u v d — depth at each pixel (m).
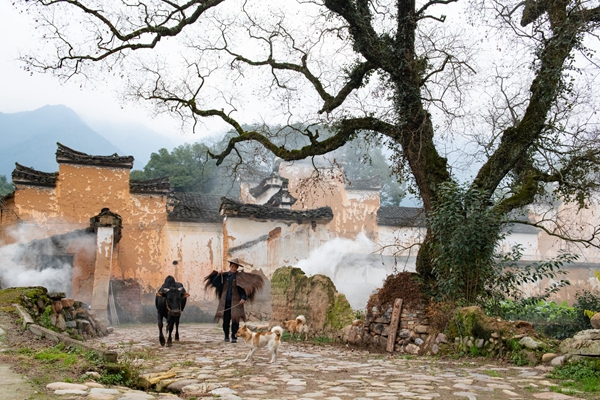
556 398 5.55
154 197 25.30
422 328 10.59
